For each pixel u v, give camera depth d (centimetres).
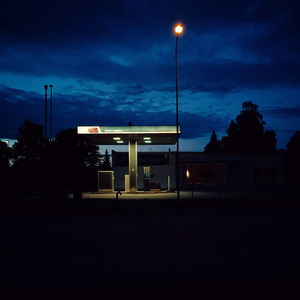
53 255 878
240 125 8544
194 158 5375
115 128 3556
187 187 5303
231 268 732
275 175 5544
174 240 1065
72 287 613
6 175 4728
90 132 3556
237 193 3741
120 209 2175
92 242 1047
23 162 4741
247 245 977
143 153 5291
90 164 5912
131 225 1420
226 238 1090
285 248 933
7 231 1289
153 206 2258
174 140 4338
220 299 562
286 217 1656
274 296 571
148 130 3538
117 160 5284
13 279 671
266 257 831
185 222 1496
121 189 5238
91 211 2097
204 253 881
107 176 3972
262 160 5525
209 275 680
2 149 4916
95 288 604
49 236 1166
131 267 752
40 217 1791
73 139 5841
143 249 938
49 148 4919
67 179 5494
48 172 2741
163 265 766
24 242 1058
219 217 1677
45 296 579
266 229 1269
